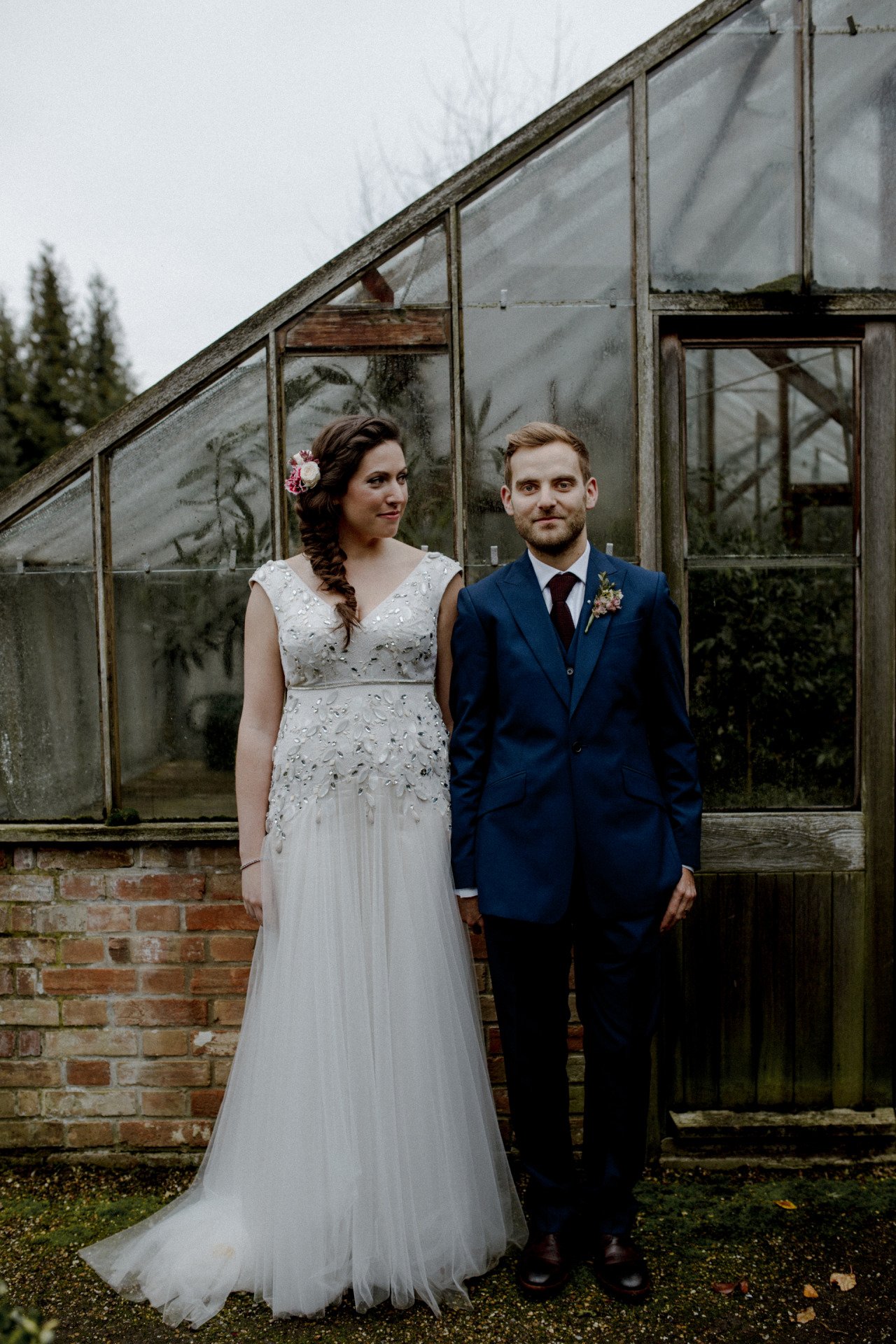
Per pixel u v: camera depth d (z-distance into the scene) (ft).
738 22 7.72
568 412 7.91
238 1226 6.71
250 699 6.82
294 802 6.49
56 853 8.11
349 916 6.38
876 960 8.36
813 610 8.40
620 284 7.88
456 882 6.44
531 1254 6.43
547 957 6.37
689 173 7.80
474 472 7.95
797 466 8.33
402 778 6.45
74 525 8.05
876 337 8.11
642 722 6.43
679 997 8.29
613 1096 6.32
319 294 7.84
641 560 7.93
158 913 8.10
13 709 8.14
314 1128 6.30
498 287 7.86
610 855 6.14
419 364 7.93
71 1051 8.17
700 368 8.25
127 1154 8.17
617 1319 6.14
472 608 6.49
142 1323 6.21
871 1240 6.97
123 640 8.13
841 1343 5.89
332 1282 6.27
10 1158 8.21
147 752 8.20
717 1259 6.74
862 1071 8.38
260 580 6.77
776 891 8.30
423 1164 6.36
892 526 8.25
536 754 6.22
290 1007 6.40
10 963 8.16
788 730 8.44
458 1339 6.00
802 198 7.79
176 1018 8.13
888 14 7.73
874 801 8.31
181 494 8.04
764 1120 8.16
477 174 7.73
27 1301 6.41
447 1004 6.51
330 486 6.46
